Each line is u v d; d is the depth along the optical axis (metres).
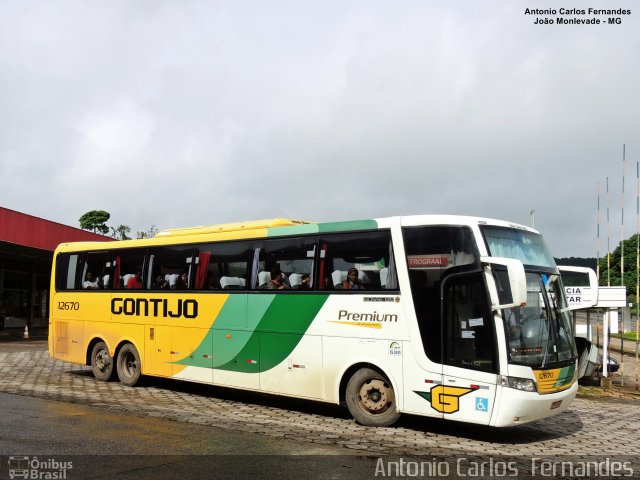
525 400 8.01
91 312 14.30
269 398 12.16
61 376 15.00
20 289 40.06
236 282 11.33
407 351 8.88
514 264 7.86
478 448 8.13
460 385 8.35
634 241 53.72
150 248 13.19
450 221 8.84
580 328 18.53
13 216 26.69
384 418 9.18
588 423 10.52
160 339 12.62
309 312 10.09
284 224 11.45
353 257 9.73
